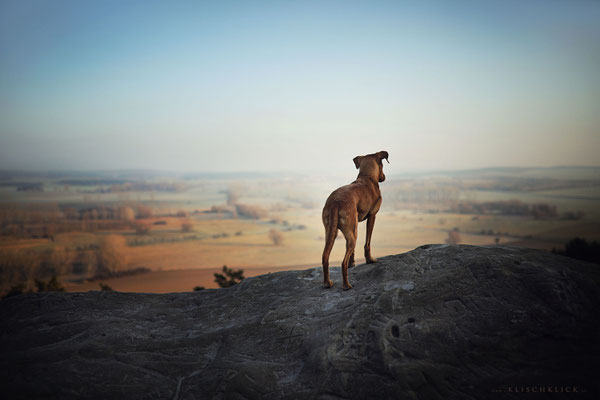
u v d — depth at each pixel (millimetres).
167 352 4730
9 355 4438
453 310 4523
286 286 6141
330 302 5156
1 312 5648
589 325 4129
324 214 5691
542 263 5094
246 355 4574
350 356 4113
